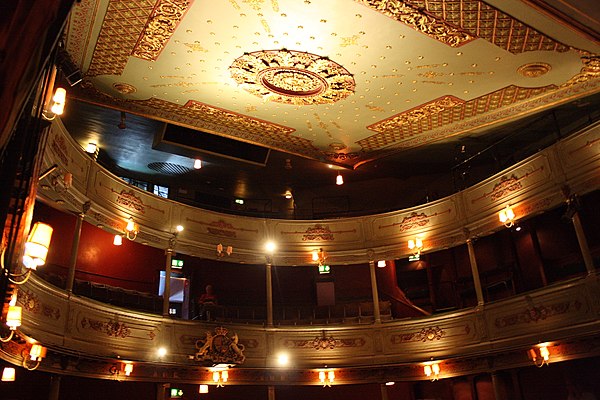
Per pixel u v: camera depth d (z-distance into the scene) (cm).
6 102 277
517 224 1858
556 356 1498
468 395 1880
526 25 884
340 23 927
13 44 268
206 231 1933
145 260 1973
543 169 1620
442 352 1780
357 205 2392
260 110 1293
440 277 2234
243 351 1806
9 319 813
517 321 1617
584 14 716
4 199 410
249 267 2261
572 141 1541
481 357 1698
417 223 2002
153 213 1783
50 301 1290
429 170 2164
